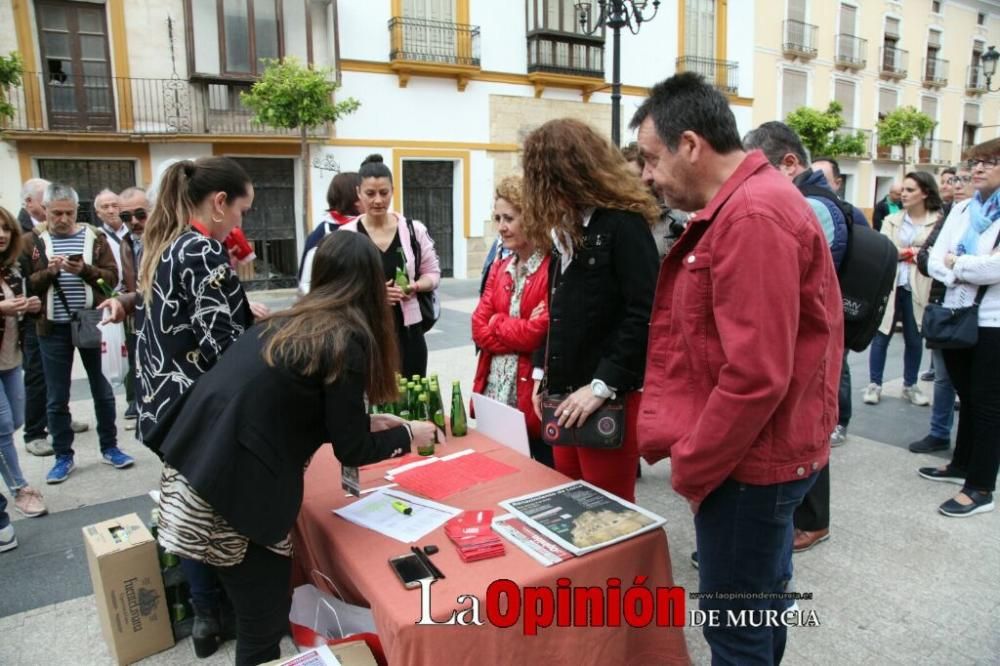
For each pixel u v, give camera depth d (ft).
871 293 8.28
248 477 5.52
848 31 68.13
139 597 7.82
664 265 5.48
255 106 34.94
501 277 9.24
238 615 6.17
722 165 5.22
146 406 7.13
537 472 7.68
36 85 33.88
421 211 45.21
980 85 84.38
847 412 14.01
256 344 5.81
